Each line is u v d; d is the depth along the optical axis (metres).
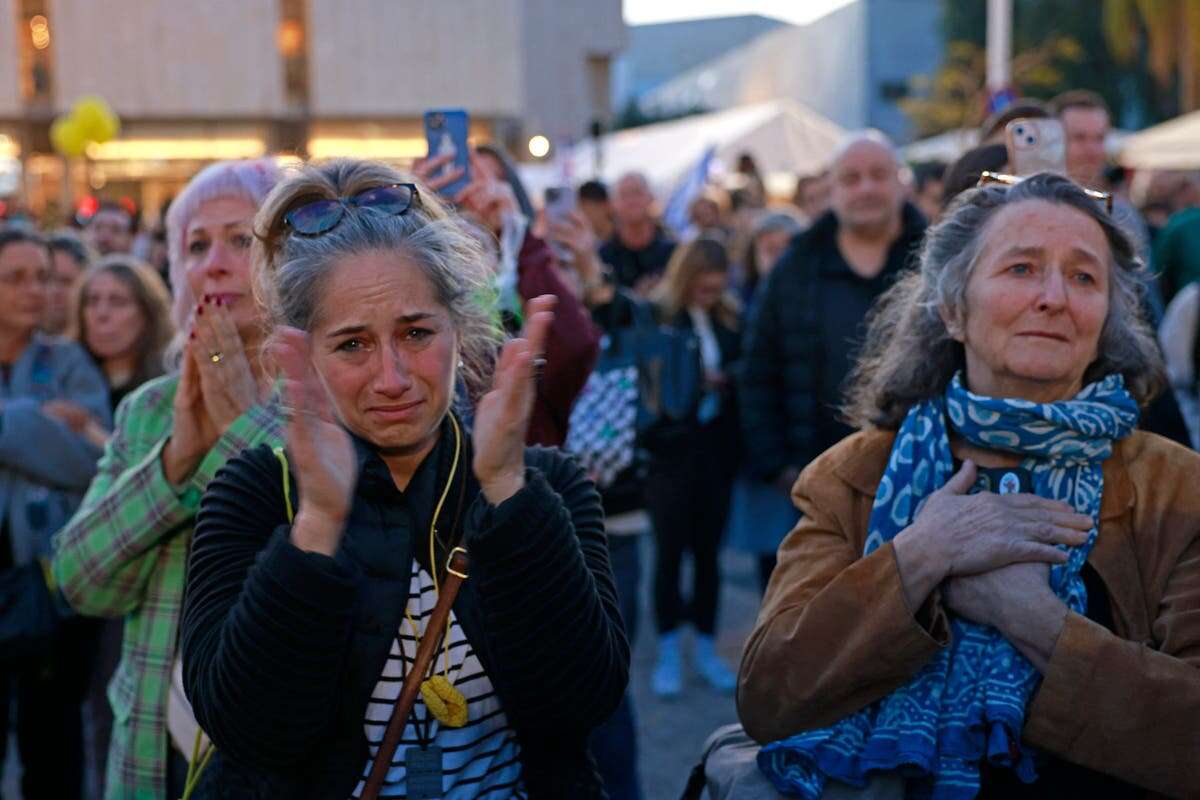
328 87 35.12
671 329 5.40
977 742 2.00
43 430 3.92
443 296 1.84
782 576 2.23
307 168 1.96
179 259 2.81
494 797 1.90
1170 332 5.08
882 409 2.32
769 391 4.66
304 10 34.94
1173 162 17.73
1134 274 2.24
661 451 5.37
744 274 8.34
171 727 2.51
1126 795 2.05
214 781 1.90
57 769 4.08
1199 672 1.95
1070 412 2.05
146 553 2.58
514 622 1.77
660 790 4.67
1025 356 2.08
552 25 42.72
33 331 4.45
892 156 4.47
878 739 2.03
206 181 2.72
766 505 5.52
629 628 4.38
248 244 2.67
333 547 1.73
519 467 1.79
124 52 33.66
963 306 2.17
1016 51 38.69
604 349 4.40
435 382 1.83
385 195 1.87
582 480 2.07
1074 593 2.04
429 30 35.50
